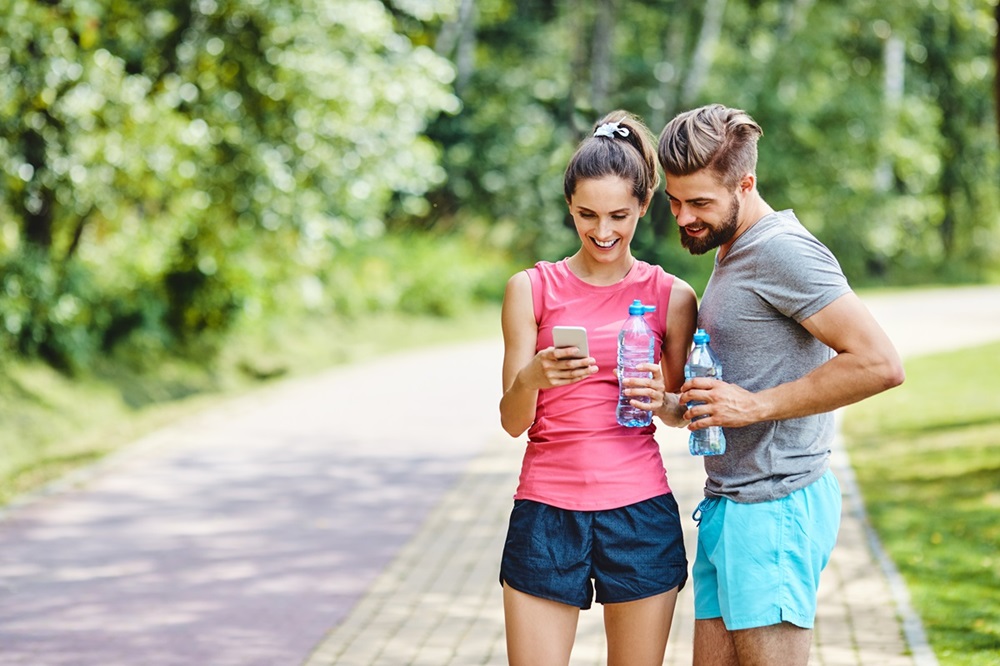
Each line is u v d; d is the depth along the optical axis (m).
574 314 3.65
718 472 3.57
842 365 3.29
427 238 25.66
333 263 21.56
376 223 17.38
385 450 11.39
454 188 27.78
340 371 17.48
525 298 3.68
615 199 3.51
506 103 28.09
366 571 7.29
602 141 3.56
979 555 7.10
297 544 7.96
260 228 15.90
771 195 31.30
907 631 5.81
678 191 3.41
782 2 32.69
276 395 15.15
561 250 27.67
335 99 14.34
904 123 32.44
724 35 32.84
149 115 13.52
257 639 6.04
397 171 15.48
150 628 6.21
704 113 3.39
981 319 22.94
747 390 3.46
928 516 8.10
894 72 33.12
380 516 8.77
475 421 13.02
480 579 7.09
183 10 13.96
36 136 12.94
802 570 3.47
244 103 14.44
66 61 12.33
